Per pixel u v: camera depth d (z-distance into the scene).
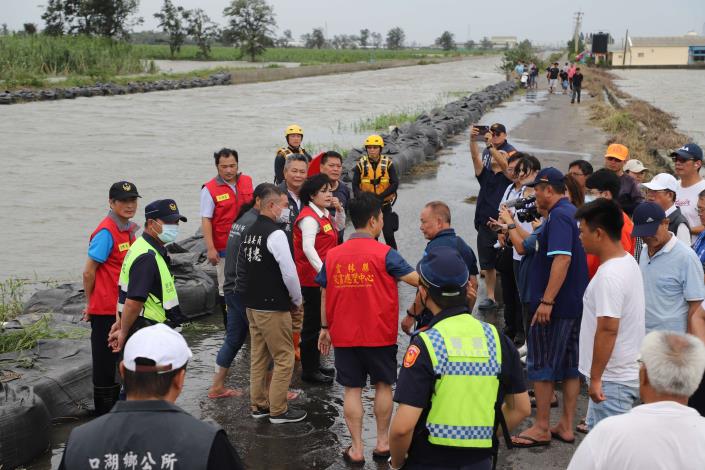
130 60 58.22
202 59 99.38
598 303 4.29
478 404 3.41
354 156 16.45
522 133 24.23
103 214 14.13
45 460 5.12
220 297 7.66
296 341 6.98
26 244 11.87
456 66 96.31
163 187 16.62
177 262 8.43
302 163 7.13
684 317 4.98
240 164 19.72
